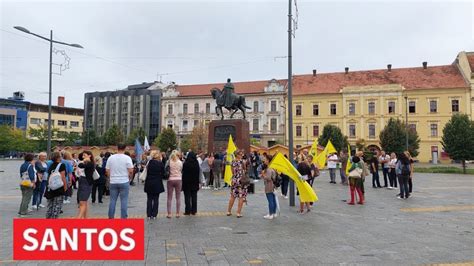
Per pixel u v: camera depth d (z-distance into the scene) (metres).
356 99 69.94
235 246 7.53
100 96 105.00
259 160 26.17
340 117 70.81
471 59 66.75
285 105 75.38
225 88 26.98
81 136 88.25
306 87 74.75
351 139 69.75
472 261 6.51
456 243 7.84
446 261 6.51
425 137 66.19
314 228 9.44
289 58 14.16
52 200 9.64
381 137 54.38
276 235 8.59
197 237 8.34
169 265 6.24
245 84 81.88
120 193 9.66
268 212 12.07
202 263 6.35
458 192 18.33
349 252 7.10
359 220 10.64
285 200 15.48
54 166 9.99
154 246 7.50
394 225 9.88
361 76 73.19
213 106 81.50
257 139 72.19
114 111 102.00
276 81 77.00
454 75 67.38
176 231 8.99
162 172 10.90
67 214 11.65
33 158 11.97
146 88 104.50
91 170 9.91
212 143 26.00
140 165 23.05
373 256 6.82
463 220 10.66
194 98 82.88
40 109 107.81
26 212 11.67
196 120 82.19
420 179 27.73
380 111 68.44
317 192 18.34
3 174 31.83
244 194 11.17
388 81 70.19
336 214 11.72
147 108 97.38
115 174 9.59
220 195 16.94
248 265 6.25
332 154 23.75
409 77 69.75
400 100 67.50
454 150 39.53
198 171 11.61
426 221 10.50
